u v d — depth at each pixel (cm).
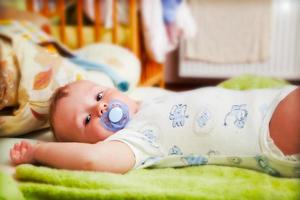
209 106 94
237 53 341
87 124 99
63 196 73
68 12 226
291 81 347
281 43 341
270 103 89
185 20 252
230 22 335
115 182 75
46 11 228
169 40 238
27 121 112
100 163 84
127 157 88
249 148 86
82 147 86
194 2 333
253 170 88
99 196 71
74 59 153
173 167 95
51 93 114
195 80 366
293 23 337
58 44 152
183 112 96
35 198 75
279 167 83
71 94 104
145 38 213
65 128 102
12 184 75
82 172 79
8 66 115
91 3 216
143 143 93
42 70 117
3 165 93
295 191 73
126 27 210
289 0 333
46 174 78
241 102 92
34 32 149
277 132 83
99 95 103
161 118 98
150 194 70
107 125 98
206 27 338
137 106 108
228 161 90
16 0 210
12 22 149
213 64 350
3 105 114
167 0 227
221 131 90
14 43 120
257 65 346
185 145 94
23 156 92
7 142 108
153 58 218
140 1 209
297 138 81
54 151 87
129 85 150
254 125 87
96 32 208
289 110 83
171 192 70
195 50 346
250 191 70
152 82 243
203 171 88
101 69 149
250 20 332
